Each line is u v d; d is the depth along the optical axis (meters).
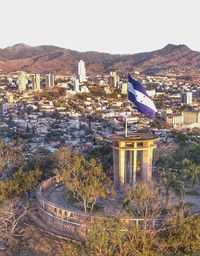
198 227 55.62
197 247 54.19
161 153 115.31
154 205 61.28
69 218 71.50
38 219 77.69
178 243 54.44
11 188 85.19
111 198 79.62
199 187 89.31
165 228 59.12
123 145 83.62
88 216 66.62
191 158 110.00
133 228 55.91
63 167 99.75
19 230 74.25
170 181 79.50
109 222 54.66
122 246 53.19
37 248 68.69
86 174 81.50
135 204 63.84
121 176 83.81
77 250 53.69
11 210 74.25
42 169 108.38
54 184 92.31
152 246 55.75
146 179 85.06
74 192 76.94
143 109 78.94
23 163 119.50
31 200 88.44
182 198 77.25
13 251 69.12
